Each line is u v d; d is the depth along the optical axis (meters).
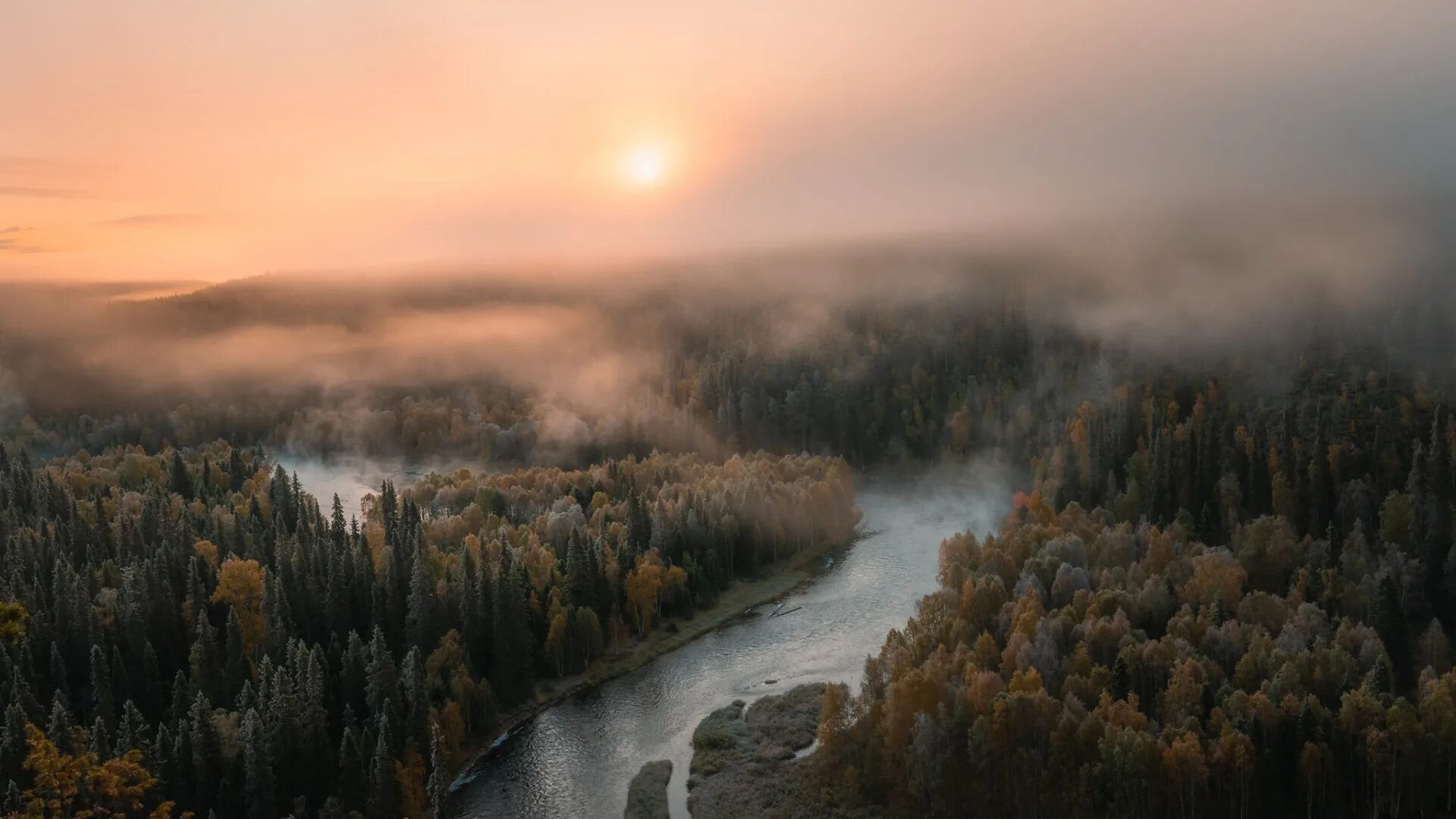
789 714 154.62
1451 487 178.38
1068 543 179.12
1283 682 126.19
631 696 167.88
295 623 161.00
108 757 117.25
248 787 119.94
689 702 164.50
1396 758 115.50
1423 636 145.38
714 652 183.88
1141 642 145.88
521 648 167.25
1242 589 170.38
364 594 169.88
